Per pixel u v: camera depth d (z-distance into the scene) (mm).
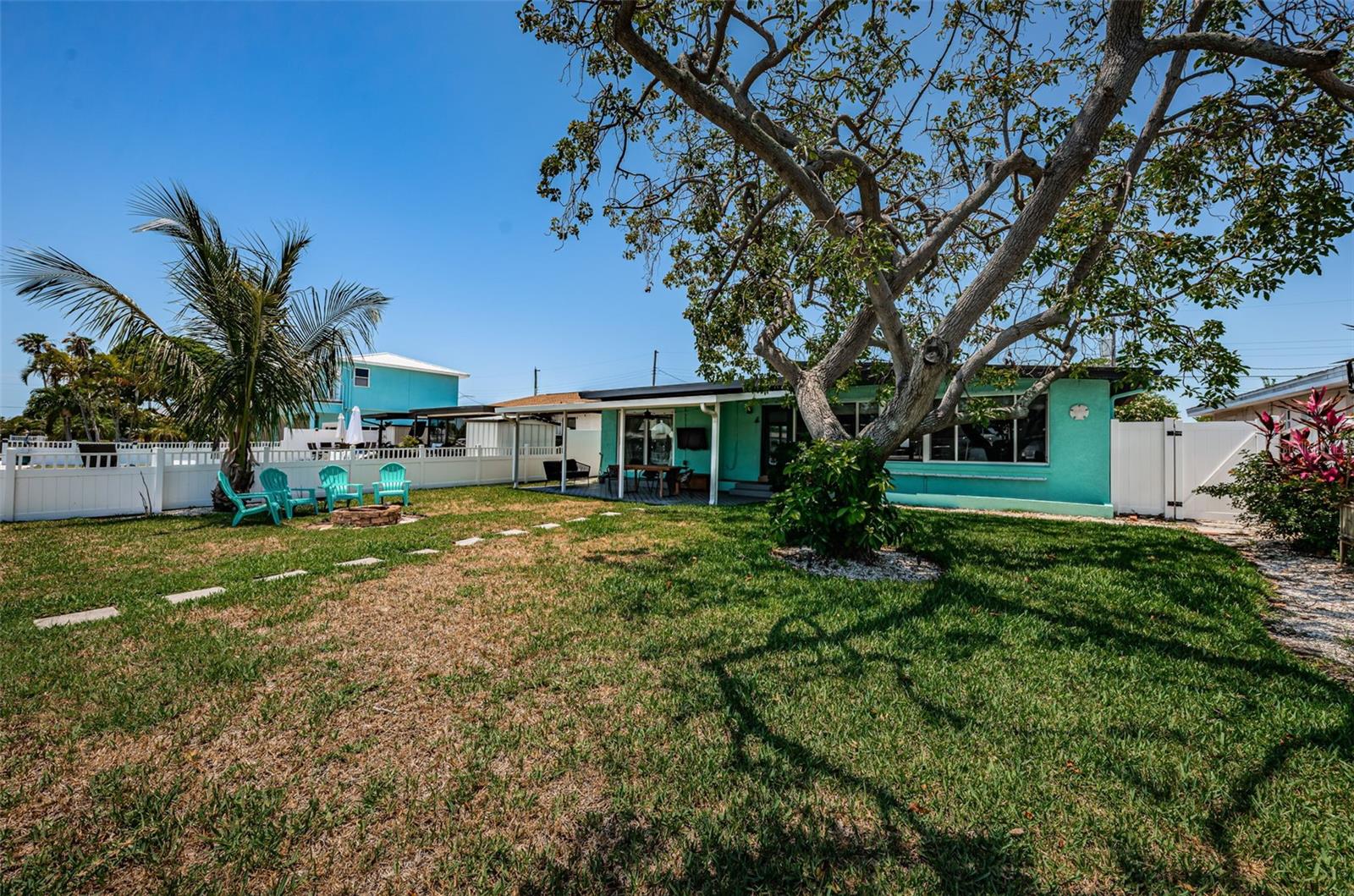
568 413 15672
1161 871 1817
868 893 1749
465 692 3080
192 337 9672
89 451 14312
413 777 2330
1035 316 6656
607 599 4812
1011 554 6637
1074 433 10766
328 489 10328
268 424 10367
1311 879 1778
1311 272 5793
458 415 18844
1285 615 4516
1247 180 6258
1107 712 2850
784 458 10859
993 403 9320
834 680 3223
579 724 2744
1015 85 7156
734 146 8422
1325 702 2939
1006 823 2053
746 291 8375
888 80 7410
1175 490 10070
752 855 1905
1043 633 3986
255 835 1987
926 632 4008
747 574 5664
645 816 2094
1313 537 6648
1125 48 5266
